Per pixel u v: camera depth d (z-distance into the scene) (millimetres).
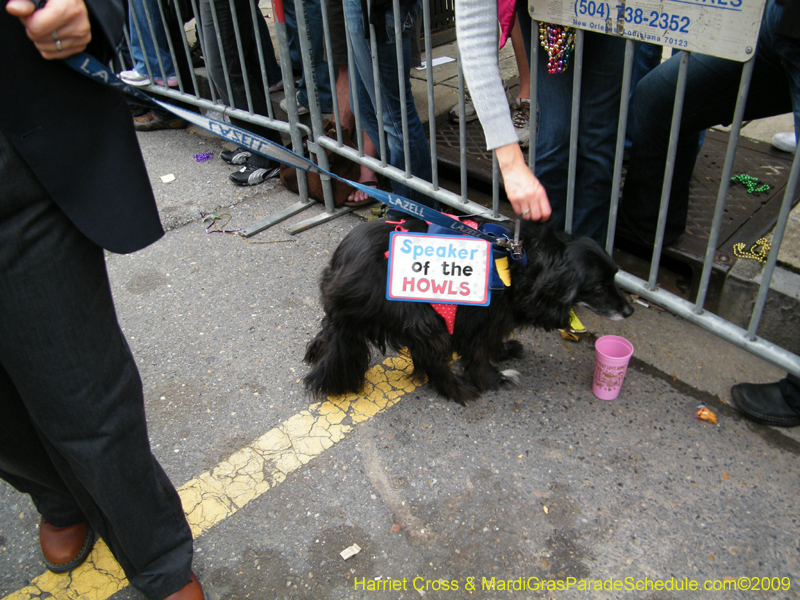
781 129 3404
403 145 2941
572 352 2557
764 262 2467
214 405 2377
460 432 2203
